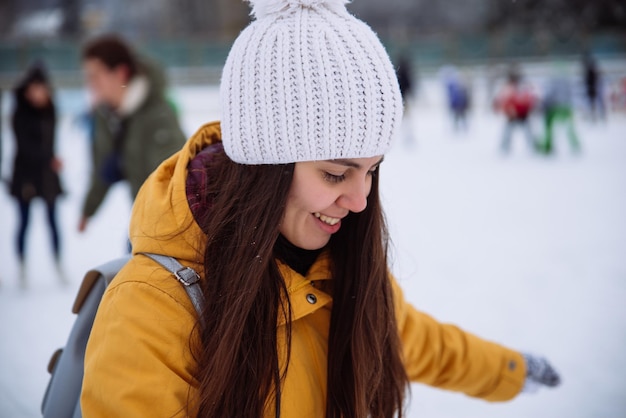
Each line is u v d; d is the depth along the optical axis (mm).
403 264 5656
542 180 9539
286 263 1381
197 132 1424
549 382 1823
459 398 3416
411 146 14180
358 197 1277
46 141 5238
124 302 1234
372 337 1414
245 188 1273
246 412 1242
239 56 1263
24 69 25938
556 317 4398
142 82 3281
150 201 1314
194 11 45750
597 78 16078
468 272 5414
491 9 41219
